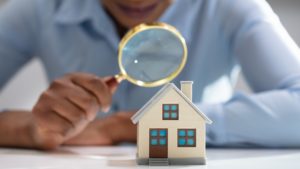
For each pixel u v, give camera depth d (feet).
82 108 2.39
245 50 3.56
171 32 2.06
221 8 3.90
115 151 2.62
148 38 2.06
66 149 2.73
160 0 3.64
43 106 2.43
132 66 2.10
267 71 3.30
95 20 3.80
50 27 4.08
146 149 1.90
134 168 1.80
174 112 1.90
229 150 2.72
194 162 1.90
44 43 4.15
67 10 3.99
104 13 3.81
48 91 2.47
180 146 1.90
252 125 2.80
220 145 2.85
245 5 3.77
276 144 2.82
